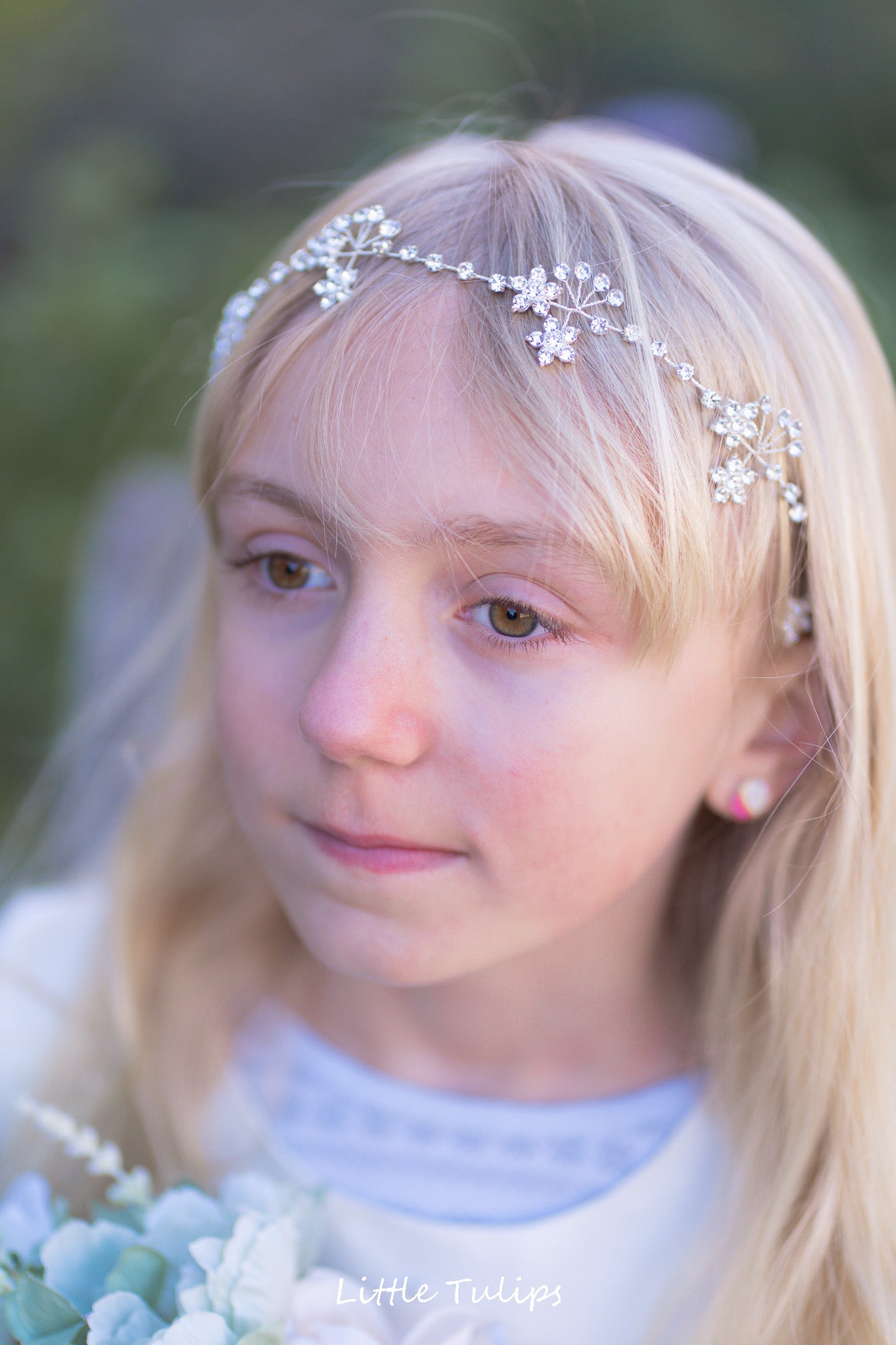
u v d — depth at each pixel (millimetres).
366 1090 528
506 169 473
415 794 447
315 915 467
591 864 455
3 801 1248
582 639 441
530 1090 521
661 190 476
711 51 1700
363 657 437
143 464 1283
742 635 470
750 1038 514
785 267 486
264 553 469
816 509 476
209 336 874
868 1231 490
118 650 756
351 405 435
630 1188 500
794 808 507
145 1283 456
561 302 440
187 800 581
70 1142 482
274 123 2115
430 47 1647
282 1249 451
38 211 1787
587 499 428
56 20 2070
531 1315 493
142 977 567
